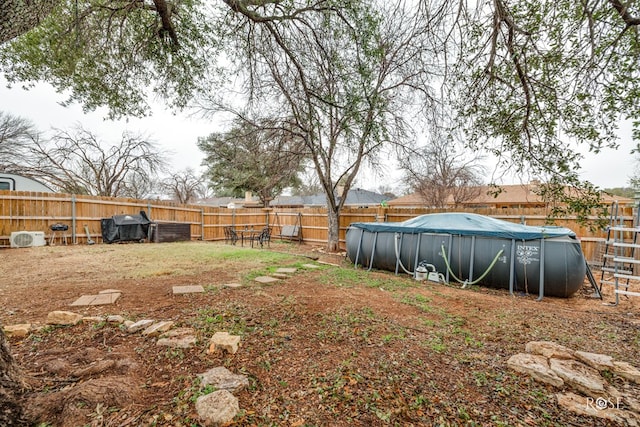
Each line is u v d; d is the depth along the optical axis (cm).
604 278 651
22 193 825
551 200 387
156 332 270
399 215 1055
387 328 316
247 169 1459
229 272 578
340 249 1131
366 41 449
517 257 541
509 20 299
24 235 805
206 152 1784
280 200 2758
